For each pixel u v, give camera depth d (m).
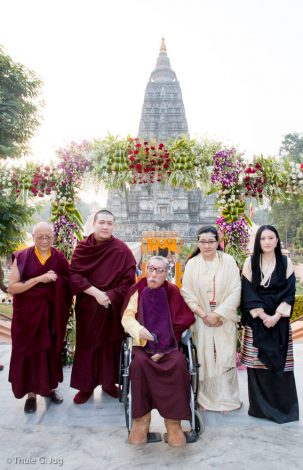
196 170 5.13
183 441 3.01
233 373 3.89
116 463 2.86
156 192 39.06
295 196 5.28
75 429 3.42
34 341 3.70
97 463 2.86
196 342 3.82
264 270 3.67
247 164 5.08
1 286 7.01
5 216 9.87
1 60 13.48
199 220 40.28
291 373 3.62
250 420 3.59
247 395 4.29
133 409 2.96
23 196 5.38
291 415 3.57
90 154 5.13
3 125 13.58
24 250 3.88
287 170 5.04
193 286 3.85
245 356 3.71
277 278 3.58
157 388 2.98
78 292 3.81
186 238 38.22
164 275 3.47
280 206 34.03
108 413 3.76
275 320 3.48
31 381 3.75
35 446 3.11
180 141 5.11
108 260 3.97
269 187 5.05
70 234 5.37
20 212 10.28
